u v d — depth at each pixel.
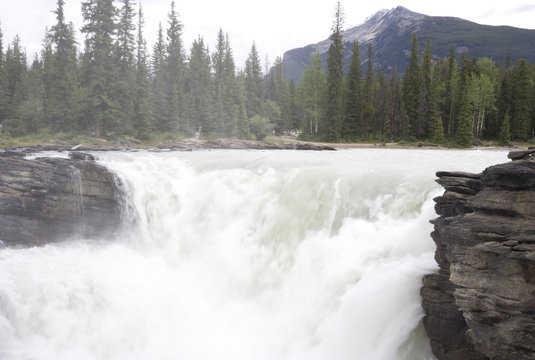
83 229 17.86
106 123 54.09
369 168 16.17
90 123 55.47
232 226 16.58
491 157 31.06
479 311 7.75
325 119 72.00
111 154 22.81
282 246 14.84
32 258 15.48
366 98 76.81
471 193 8.99
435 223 8.98
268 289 14.19
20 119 54.84
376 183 14.02
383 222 12.80
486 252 7.57
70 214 17.62
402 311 10.23
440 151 43.28
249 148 47.00
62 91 57.97
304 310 12.38
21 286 13.04
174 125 61.94
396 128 71.69
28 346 11.56
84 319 12.62
